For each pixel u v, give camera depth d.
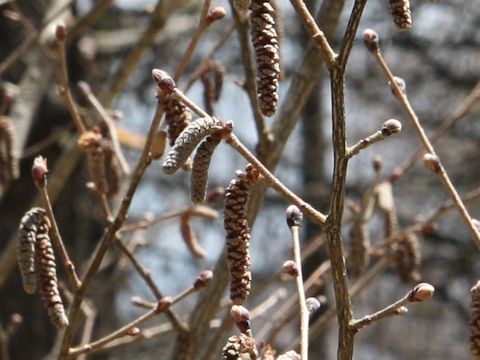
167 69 9.25
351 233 3.88
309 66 3.85
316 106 10.86
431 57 10.59
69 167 4.90
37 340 6.49
